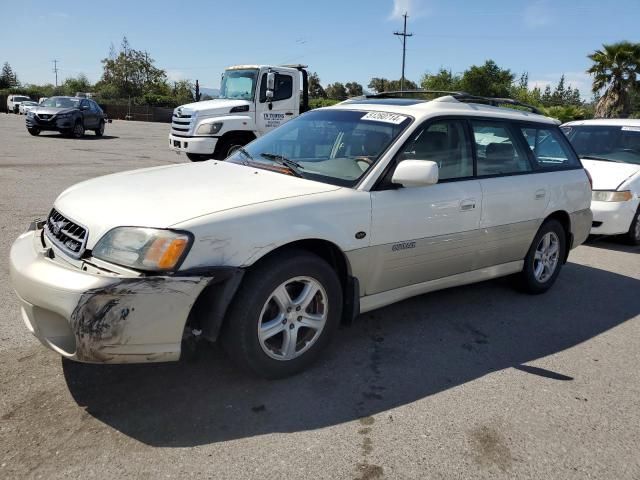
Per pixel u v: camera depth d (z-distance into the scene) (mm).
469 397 3322
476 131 4480
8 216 7008
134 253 2793
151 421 2877
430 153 4074
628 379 3686
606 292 5562
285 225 3178
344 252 3486
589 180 5613
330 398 3213
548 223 5133
